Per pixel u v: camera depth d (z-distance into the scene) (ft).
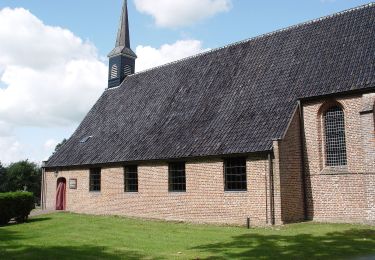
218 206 72.64
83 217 89.15
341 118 67.92
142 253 45.14
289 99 72.02
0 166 233.96
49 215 95.35
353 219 64.08
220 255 42.88
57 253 46.65
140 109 100.32
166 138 84.69
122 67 119.34
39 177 233.76
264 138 68.54
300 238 52.65
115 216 90.17
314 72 72.69
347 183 65.26
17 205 81.92
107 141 99.81
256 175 68.13
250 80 81.71
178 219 78.38
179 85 96.43
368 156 62.23
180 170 79.87
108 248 49.06
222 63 91.50
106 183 94.48
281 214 64.95
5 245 53.31
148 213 84.02
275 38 85.56
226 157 72.02
